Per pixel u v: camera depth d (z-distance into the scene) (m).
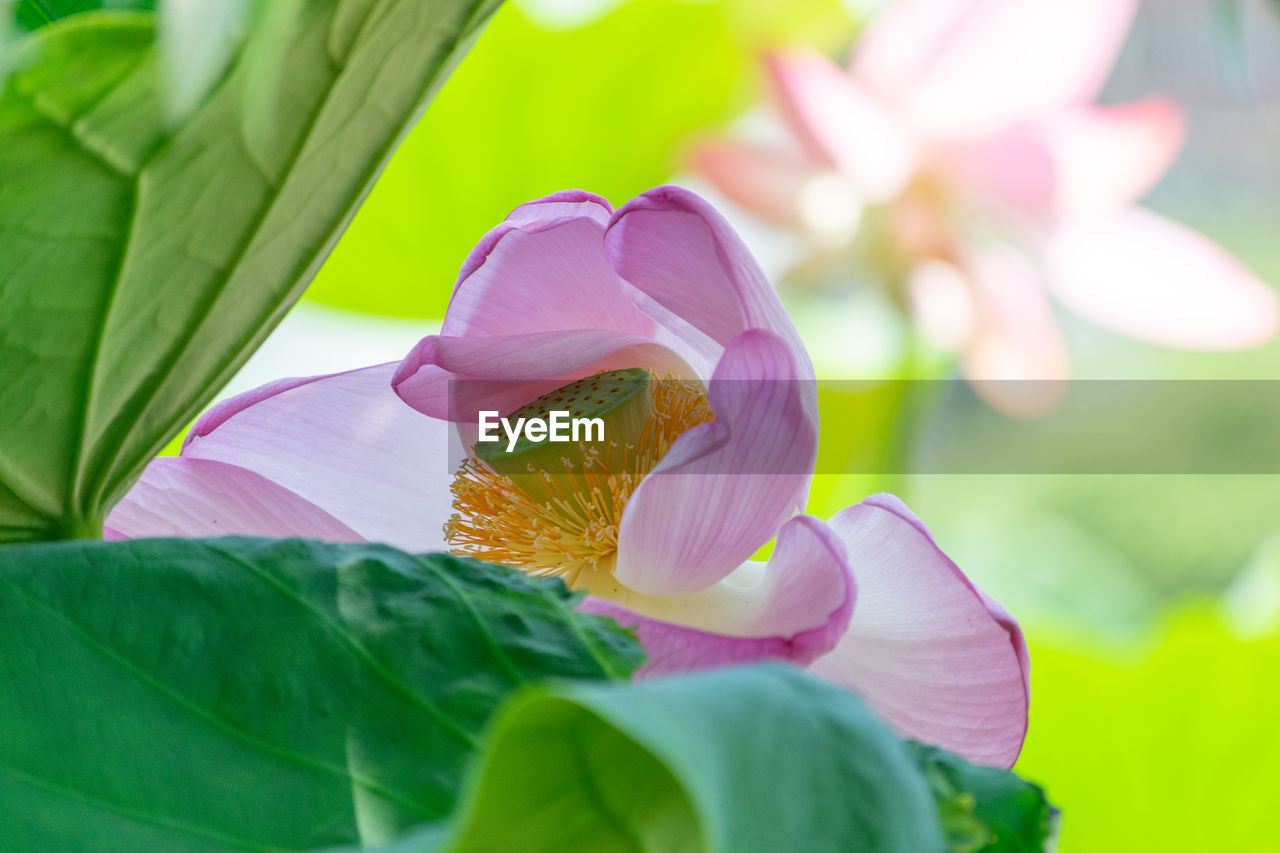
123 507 0.77
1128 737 0.90
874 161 0.95
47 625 0.67
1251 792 0.89
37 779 0.66
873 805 0.55
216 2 0.62
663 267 0.74
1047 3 0.93
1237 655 0.89
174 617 0.67
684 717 0.50
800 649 0.71
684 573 0.74
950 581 0.75
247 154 0.68
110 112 0.66
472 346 0.76
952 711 0.75
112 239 0.68
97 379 0.70
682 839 0.64
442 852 0.47
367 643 0.68
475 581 0.69
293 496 0.78
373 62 0.68
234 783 0.66
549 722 0.56
